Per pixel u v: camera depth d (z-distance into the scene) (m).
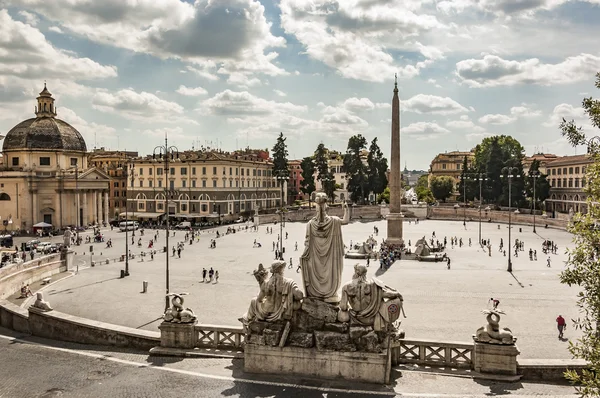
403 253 66.12
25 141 99.06
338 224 15.38
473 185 132.88
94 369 16.12
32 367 16.53
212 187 117.50
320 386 14.07
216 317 31.52
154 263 58.03
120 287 43.03
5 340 20.20
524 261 60.19
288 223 118.88
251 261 59.47
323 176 142.88
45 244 69.50
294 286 15.22
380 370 14.20
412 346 16.53
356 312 14.68
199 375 15.16
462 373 14.99
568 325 29.84
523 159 149.38
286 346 14.92
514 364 14.77
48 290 41.56
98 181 105.56
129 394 13.95
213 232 96.19
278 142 138.38
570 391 13.80
